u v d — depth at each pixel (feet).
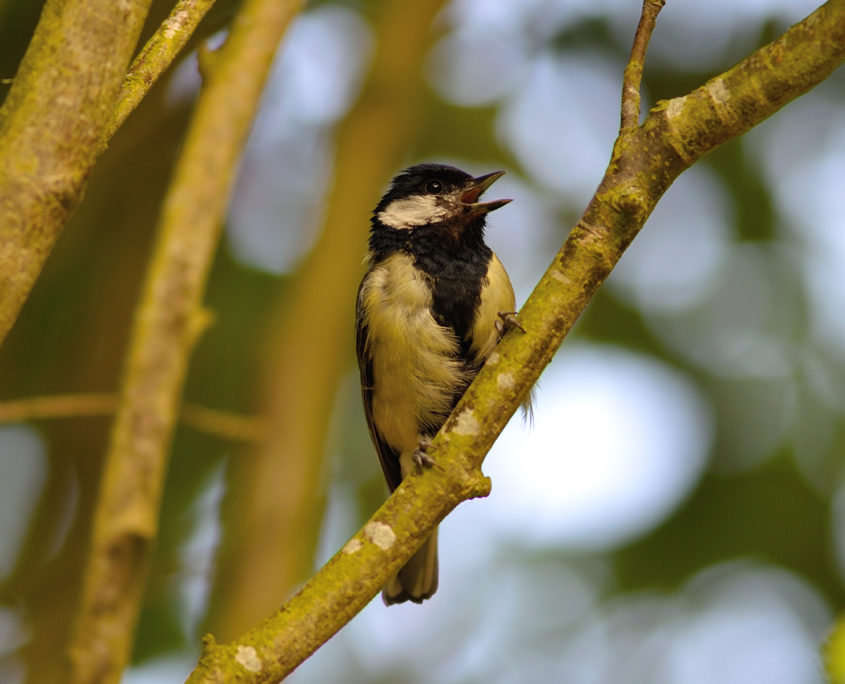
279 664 14.93
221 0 29.45
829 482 34.86
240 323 36.35
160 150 34.47
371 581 15.90
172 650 32.86
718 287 37.78
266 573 26.30
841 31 15.71
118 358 33.45
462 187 29.94
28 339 36.11
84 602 11.35
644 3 18.17
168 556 31.27
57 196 12.51
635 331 37.37
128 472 12.05
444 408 28.30
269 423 28.22
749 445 35.63
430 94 40.40
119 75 12.95
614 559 36.04
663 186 17.03
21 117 12.50
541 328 17.19
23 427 37.04
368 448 38.81
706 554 35.04
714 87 16.63
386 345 27.84
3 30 31.45
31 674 27.22
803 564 34.53
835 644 14.61
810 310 37.14
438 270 28.14
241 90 14.78
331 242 31.14
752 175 37.81
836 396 35.96
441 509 16.63
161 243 13.39
